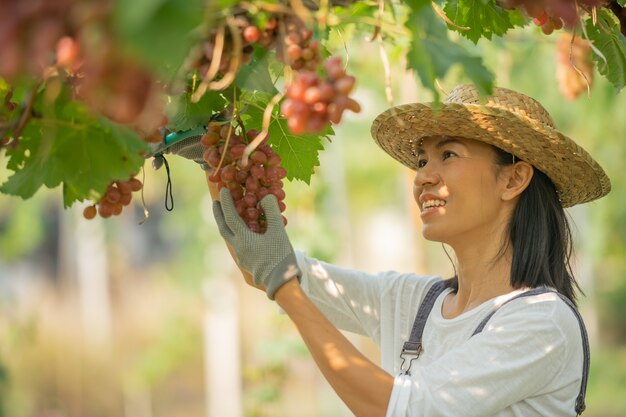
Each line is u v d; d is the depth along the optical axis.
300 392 16.00
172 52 1.37
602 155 13.15
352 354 2.76
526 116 3.11
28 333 14.65
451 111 3.05
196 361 19.75
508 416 2.89
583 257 17.61
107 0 1.38
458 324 3.06
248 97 2.67
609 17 2.83
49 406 19.89
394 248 24.30
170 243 24.56
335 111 1.89
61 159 2.17
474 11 2.84
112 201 2.39
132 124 2.03
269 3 2.01
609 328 21.33
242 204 2.69
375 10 2.92
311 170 2.87
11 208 14.91
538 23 2.59
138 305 23.83
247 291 19.75
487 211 3.12
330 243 8.73
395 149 3.49
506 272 3.12
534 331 2.87
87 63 1.50
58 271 25.72
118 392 20.55
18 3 1.41
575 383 2.99
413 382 2.80
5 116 2.28
